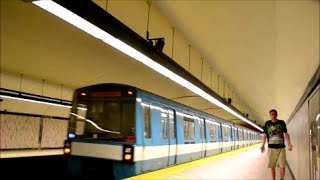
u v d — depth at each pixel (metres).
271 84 9.79
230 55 8.57
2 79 13.52
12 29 9.46
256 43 6.54
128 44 5.73
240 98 19.02
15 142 17.47
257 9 4.81
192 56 10.30
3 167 12.20
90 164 7.78
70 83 15.63
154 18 7.31
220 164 11.56
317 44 4.57
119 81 15.02
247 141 33.03
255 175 9.17
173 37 8.54
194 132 12.92
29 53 11.36
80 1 4.42
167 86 17.17
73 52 11.37
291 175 9.87
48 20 8.80
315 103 4.58
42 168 14.23
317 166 4.34
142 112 8.01
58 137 20.95
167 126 9.97
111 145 7.63
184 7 6.07
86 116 8.18
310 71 5.39
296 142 9.14
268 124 7.23
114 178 7.48
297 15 4.17
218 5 5.32
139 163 7.65
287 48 5.44
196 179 7.98
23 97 13.02
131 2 6.61
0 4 7.92
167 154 9.73
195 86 9.77
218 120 17.94
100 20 4.90
